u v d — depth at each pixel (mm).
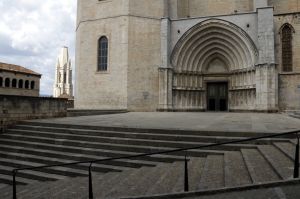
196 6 31828
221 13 30875
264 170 6434
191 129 10844
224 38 28172
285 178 5562
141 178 7242
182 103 28938
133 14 29062
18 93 46906
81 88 30938
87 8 31141
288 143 8820
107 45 30062
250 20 26734
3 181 9859
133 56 28844
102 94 29672
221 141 9656
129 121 15539
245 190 5445
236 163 7441
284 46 27172
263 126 12266
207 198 5266
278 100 26438
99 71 30125
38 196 6922
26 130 14461
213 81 29641
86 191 6820
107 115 21875
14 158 11469
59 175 9531
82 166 9570
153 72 29156
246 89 26938
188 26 28594
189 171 7277
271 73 25203
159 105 28406
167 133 10961
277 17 27219
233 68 28688
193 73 29469
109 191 6445
